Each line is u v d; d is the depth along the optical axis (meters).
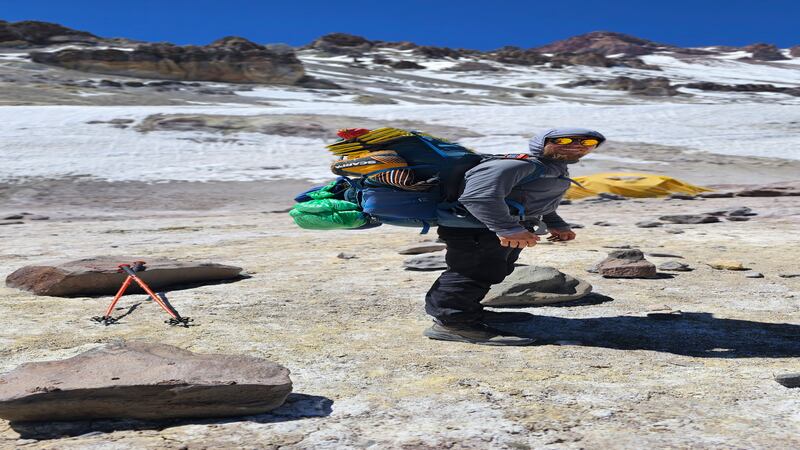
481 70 164.62
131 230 15.35
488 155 4.36
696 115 52.69
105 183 27.94
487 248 4.44
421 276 7.38
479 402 3.25
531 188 4.31
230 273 7.32
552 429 2.88
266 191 27.47
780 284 6.72
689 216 14.41
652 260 8.45
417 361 4.04
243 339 4.63
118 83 84.94
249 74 102.25
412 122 47.03
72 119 41.91
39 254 10.43
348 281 7.12
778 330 4.83
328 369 3.88
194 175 30.17
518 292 5.73
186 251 10.60
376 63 167.75
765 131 46.81
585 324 5.07
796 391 3.39
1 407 2.84
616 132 45.81
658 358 4.12
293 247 10.94
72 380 3.02
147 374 3.09
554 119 50.28
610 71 188.25
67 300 6.05
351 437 2.81
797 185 24.48
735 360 4.06
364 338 4.66
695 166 35.12
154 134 39.22
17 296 6.24
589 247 9.95
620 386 3.51
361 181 4.36
